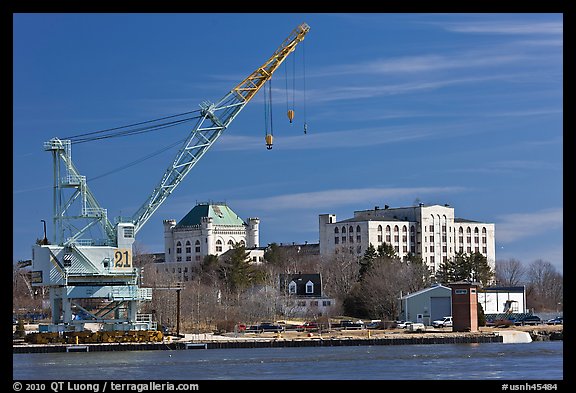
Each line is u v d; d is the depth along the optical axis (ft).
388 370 548.72
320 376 519.60
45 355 647.97
